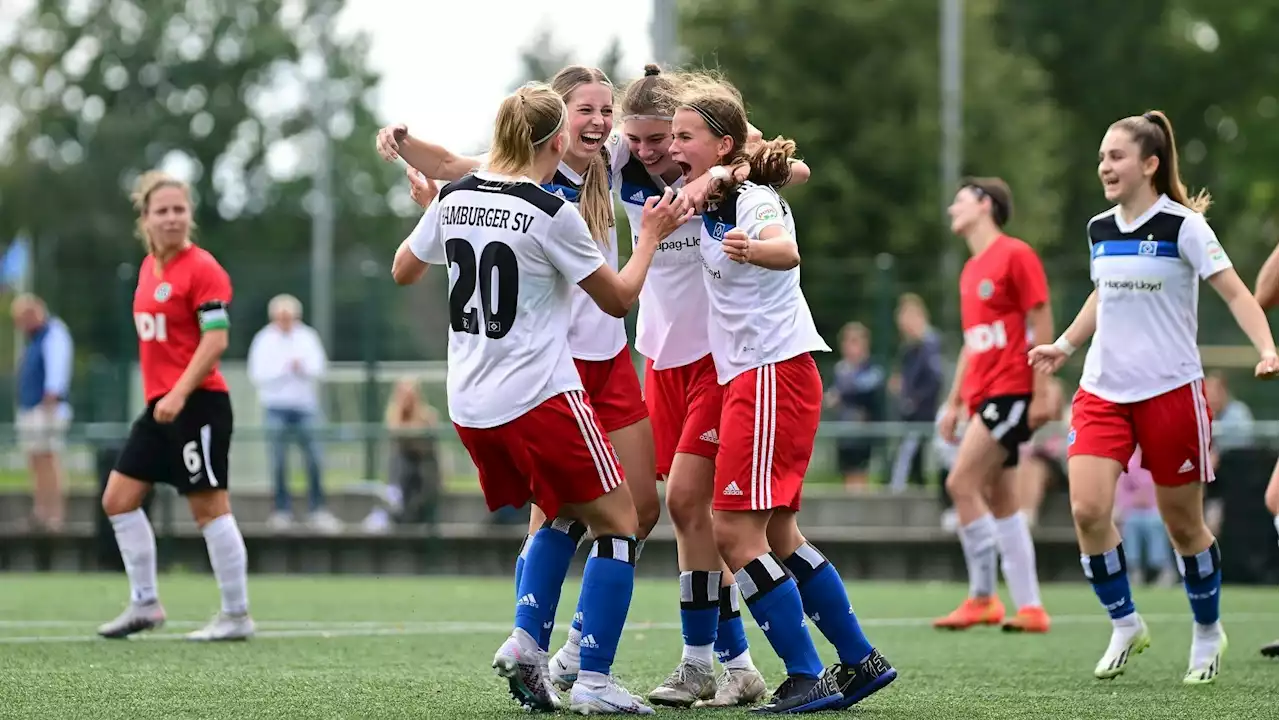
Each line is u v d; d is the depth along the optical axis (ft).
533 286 39.04
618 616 40.29
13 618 69.77
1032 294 65.92
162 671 49.29
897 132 237.45
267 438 116.57
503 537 108.68
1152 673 51.37
